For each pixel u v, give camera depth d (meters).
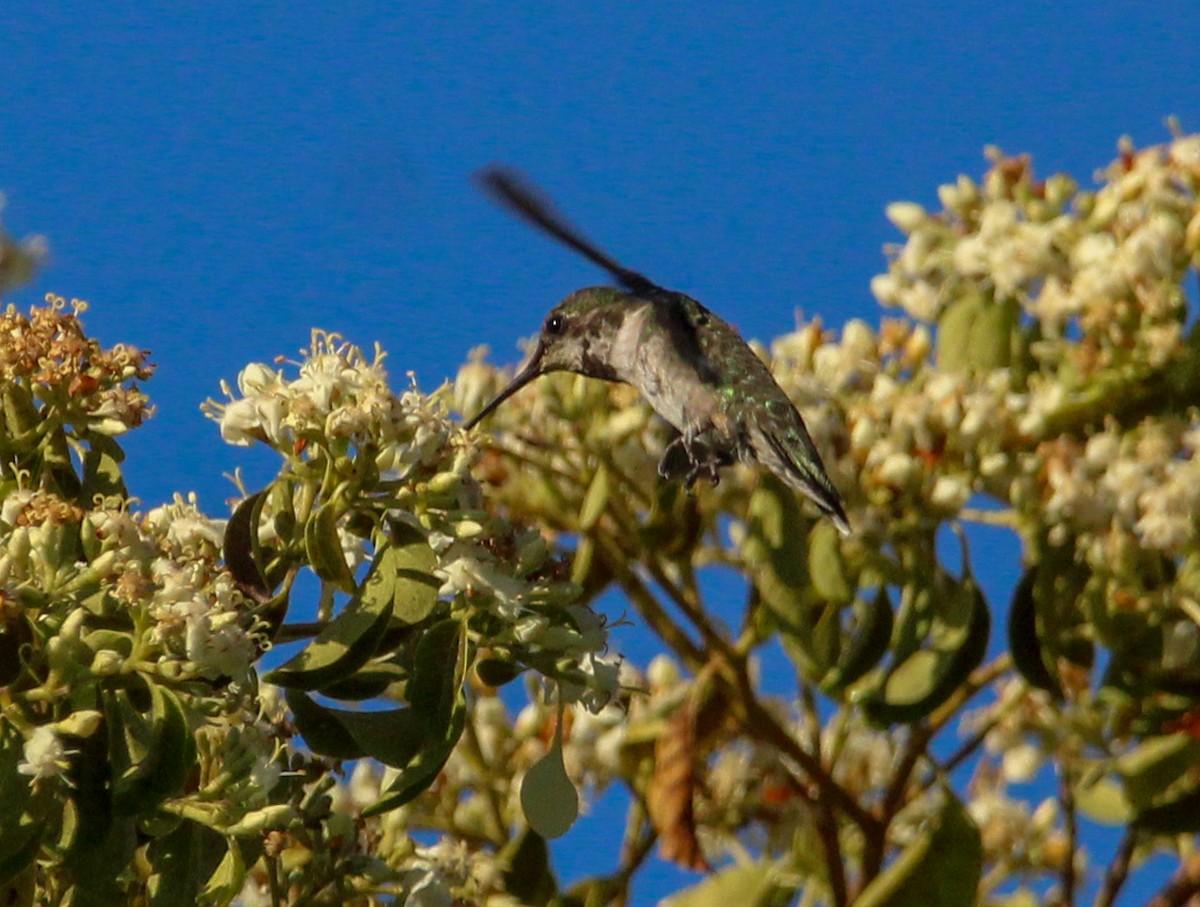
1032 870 12.58
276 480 7.89
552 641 7.90
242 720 7.52
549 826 8.00
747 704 11.10
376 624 7.42
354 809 9.98
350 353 8.05
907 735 11.45
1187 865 11.11
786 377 11.70
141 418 8.15
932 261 12.05
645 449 11.94
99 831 6.90
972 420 10.74
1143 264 11.02
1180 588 10.34
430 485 7.81
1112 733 11.36
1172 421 10.77
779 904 11.38
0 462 8.07
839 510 10.60
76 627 6.94
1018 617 10.59
